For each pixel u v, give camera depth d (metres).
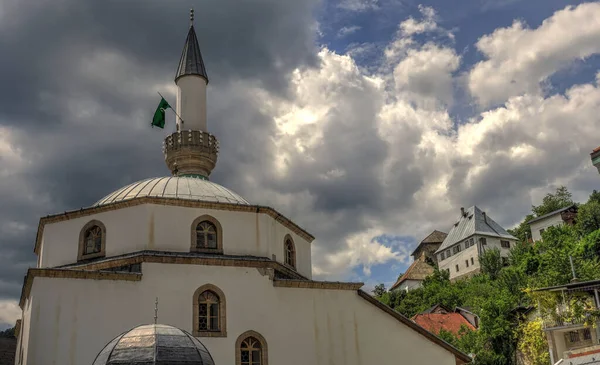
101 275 27.61
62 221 31.83
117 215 30.86
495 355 57.75
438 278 110.19
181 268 29.22
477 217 115.88
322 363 30.64
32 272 26.64
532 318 55.25
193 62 41.94
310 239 37.66
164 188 33.16
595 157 70.12
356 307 32.41
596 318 44.00
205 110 41.28
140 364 17.50
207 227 31.64
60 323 26.39
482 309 60.88
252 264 30.66
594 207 86.62
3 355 36.28
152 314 27.91
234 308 29.58
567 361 29.30
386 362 31.92
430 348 33.09
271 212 33.12
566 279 62.31
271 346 29.80
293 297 31.14
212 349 28.50
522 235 123.12
